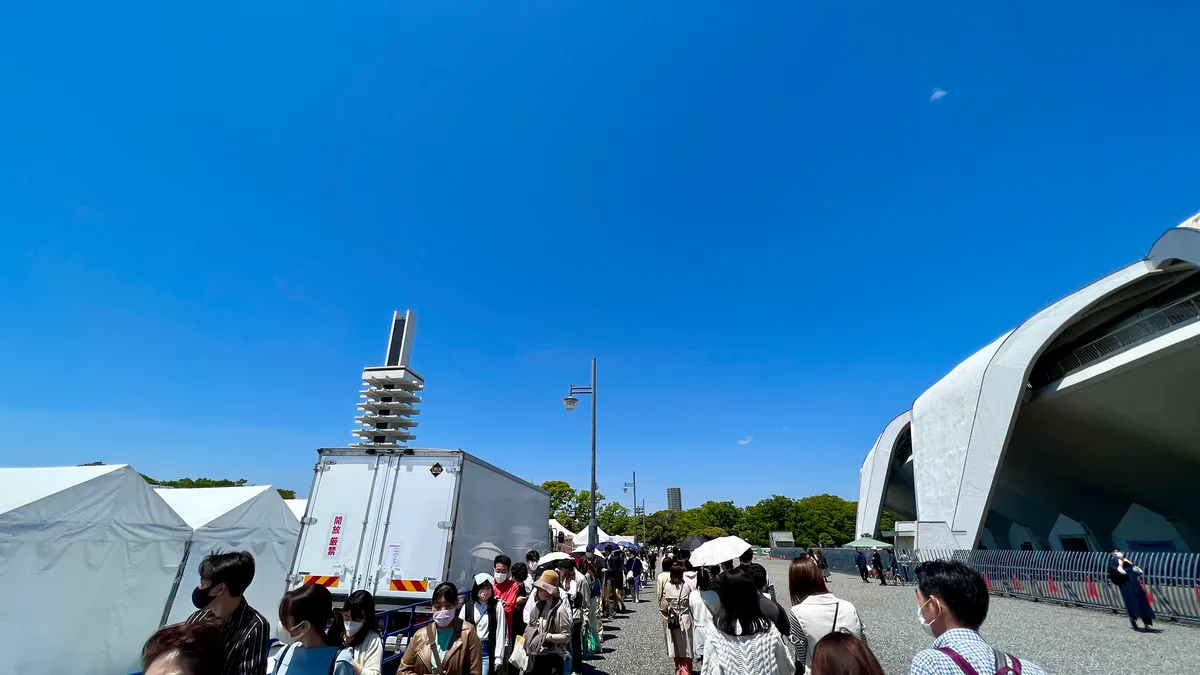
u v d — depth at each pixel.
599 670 8.45
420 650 4.57
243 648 2.81
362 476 8.42
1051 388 22.94
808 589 3.82
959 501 26.67
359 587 7.79
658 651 9.95
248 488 11.81
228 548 10.48
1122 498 28.30
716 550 6.93
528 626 6.00
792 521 86.25
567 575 8.11
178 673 1.57
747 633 3.23
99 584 7.95
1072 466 28.00
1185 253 15.79
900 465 42.88
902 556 28.80
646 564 36.56
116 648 8.15
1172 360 17.53
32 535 7.15
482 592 5.59
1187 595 12.34
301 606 3.09
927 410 31.45
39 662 7.11
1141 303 21.44
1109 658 9.01
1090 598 15.11
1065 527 33.00
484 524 9.29
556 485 53.72
